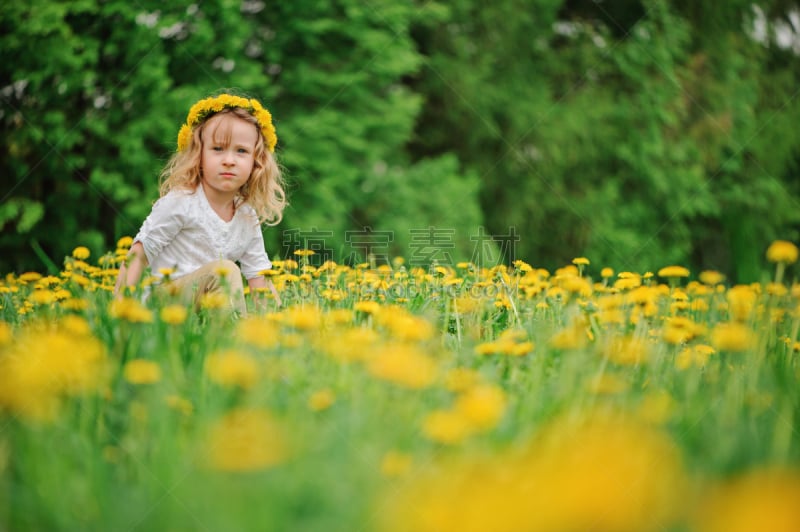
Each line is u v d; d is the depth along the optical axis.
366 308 1.62
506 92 8.38
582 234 8.37
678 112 8.83
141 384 1.16
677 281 2.36
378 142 7.06
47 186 6.26
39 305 1.80
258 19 6.74
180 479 0.86
